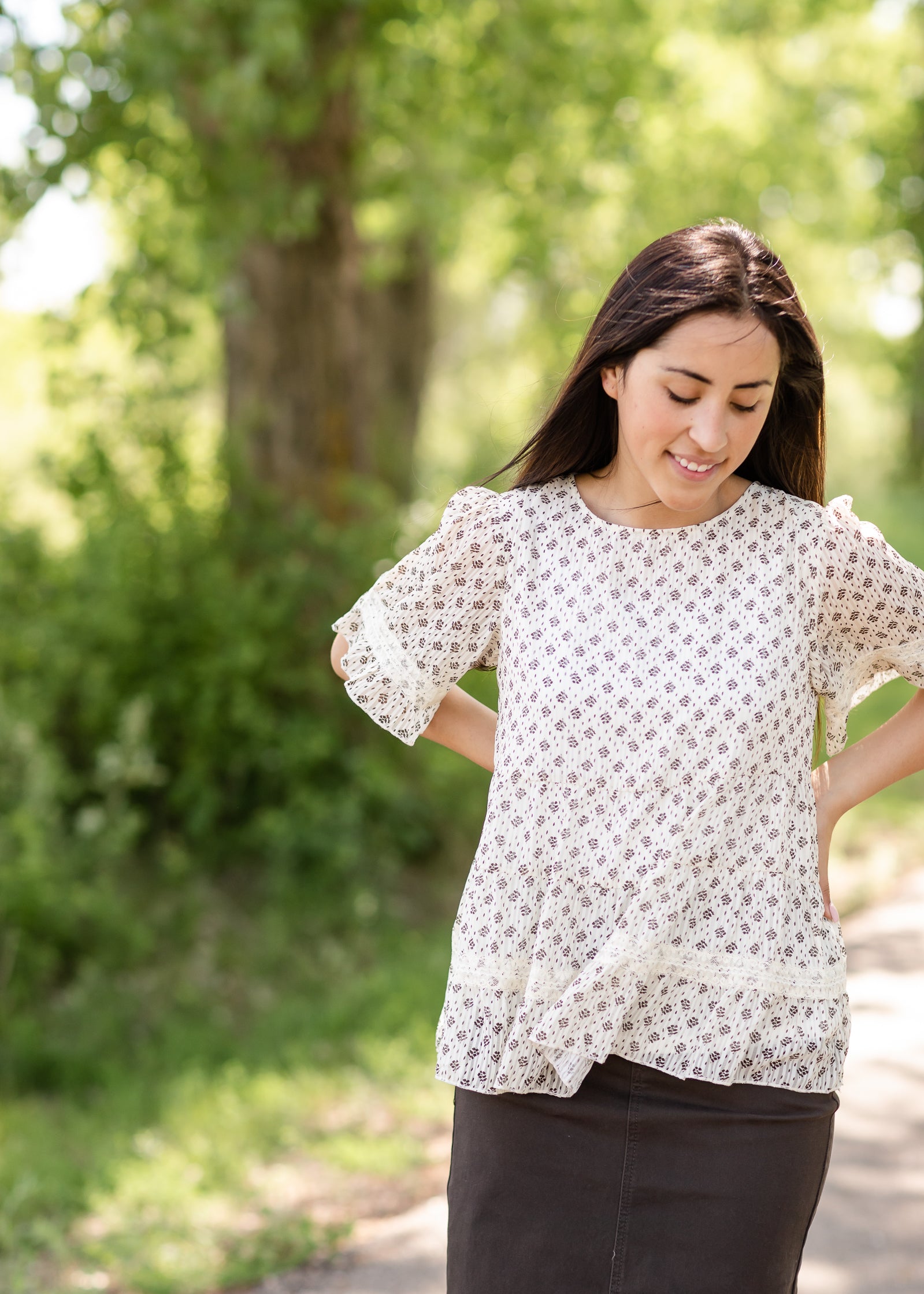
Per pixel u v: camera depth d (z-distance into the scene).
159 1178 5.85
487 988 2.64
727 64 20.02
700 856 2.55
